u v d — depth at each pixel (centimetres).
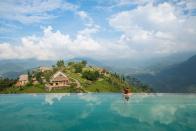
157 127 3155
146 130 3094
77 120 3416
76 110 3962
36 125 3250
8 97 6400
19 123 3291
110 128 3148
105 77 16988
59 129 3139
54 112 3838
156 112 3719
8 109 4081
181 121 3331
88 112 3822
